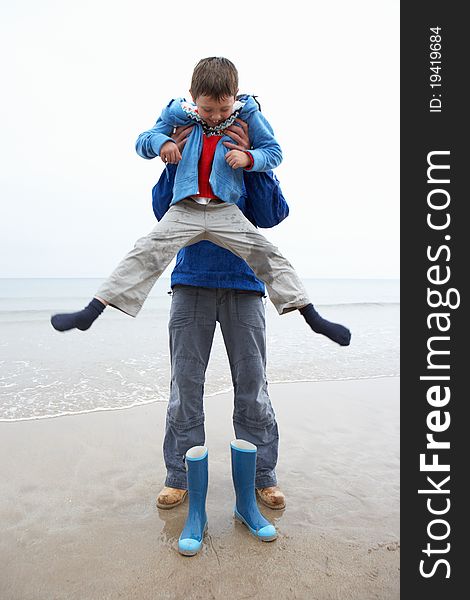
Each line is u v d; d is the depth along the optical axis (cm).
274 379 559
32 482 298
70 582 210
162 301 1599
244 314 263
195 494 243
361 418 430
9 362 627
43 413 429
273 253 237
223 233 238
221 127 247
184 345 261
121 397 484
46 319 1059
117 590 206
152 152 246
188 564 224
